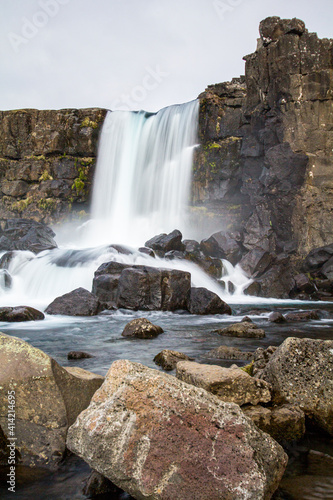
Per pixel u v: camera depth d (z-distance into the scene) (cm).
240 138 2827
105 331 1105
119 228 3130
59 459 376
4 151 3269
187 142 2947
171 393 331
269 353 646
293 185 2447
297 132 2450
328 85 2430
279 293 2169
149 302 1484
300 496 326
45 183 3203
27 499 326
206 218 2925
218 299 1473
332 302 1986
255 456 312
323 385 457
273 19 2544
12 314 1252
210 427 319
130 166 3178
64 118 3228
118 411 326
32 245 2262
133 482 299
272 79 2544
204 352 826
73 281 1881
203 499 289
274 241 2497
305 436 439
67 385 396
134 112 3284
